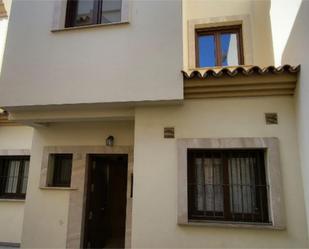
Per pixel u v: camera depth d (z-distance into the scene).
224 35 6.23
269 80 4.11
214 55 6.14
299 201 3.88
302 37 3.79
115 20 4.99
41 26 4.87
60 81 4.55
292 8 4.21
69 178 6.00
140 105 4.49
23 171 7.30
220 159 4.45
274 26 5.31
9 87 4.71
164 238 4.07
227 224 4.00
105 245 6.91
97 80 4.43
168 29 4.39
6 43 4.90
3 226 6.99
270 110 4.23
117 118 4.86
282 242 3.84
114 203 7.91
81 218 5.52
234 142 4.20
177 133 4.37
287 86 4.14
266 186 4.18
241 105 4.31
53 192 5.73
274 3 5.27
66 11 5.14
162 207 4.16
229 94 4.32
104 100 4.33
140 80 4.28
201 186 4.39
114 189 7.98
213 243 3.98
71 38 4.70
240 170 4.37
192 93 4.38
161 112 4.49
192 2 6.36
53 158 6.07
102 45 4.55
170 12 4.45
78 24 5.15
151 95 4.19
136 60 4.37
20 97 4.62
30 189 5.83
